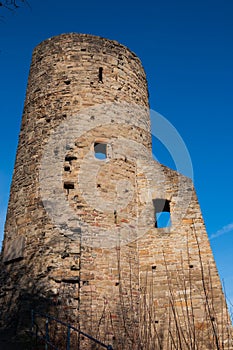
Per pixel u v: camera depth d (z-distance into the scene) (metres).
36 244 9.70
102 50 12.64
